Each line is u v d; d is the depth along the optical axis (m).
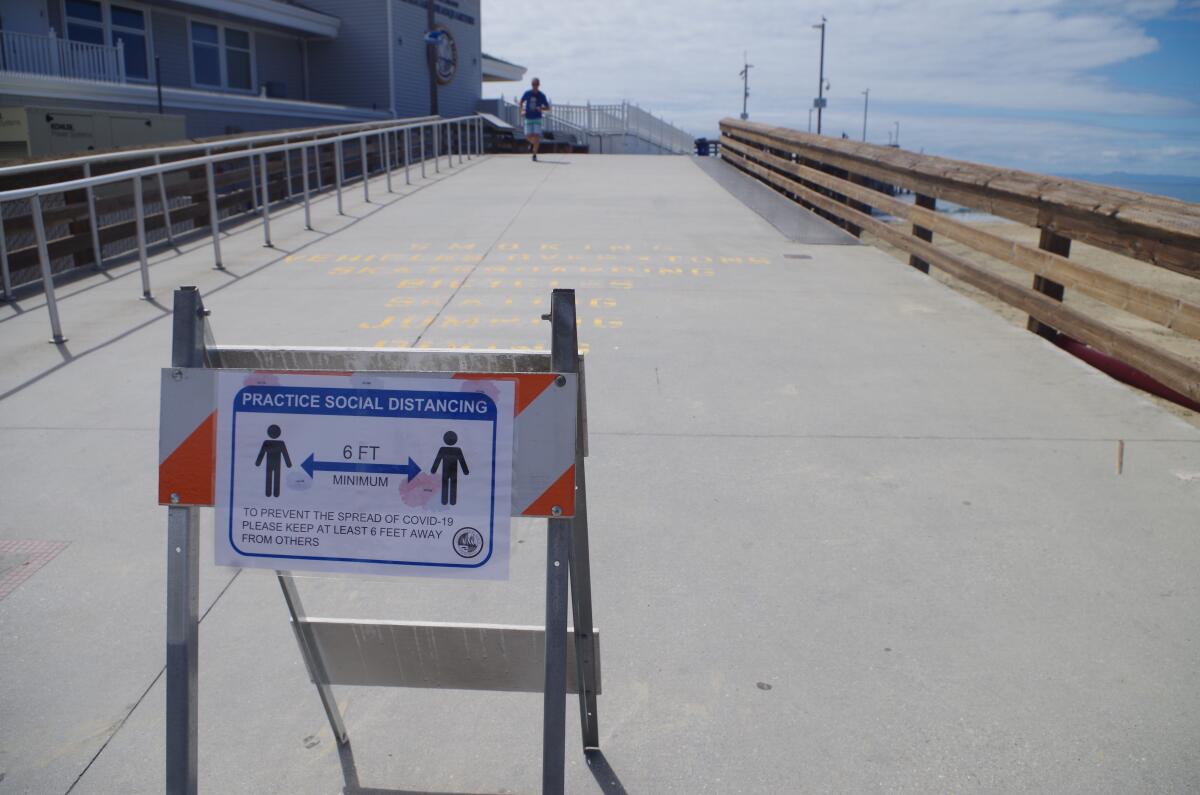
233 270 9.24
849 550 3.94
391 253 10.06
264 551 2.25
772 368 6.27
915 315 7.64
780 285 8.69
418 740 2.88
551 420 2.18
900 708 2.98
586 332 7.08
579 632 2.58
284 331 7.05
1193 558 3.85
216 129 21.98
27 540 4.06
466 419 2.19
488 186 15.96
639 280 8.84
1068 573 3.75
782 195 15.20
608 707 3.00
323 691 2.73
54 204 10.08
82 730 2.94
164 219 10.66
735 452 4.93
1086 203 6.14
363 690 3.13
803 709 2.98
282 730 2.93
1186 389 5.22
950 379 6.05
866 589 3.65
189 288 2.26
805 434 5.17
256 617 3.54
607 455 4.90
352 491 2.22
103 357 6.46
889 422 5.33
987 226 21.81
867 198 10.94
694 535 4.08
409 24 28.28
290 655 3.31
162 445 2.25
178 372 2.24
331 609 3.58
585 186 16.06
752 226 11.98
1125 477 4.60
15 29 18.55
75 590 3.69
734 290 8.47
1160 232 5.45
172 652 2.24
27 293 8.27
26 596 3.65
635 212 13.03
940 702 3.00
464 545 2.21
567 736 2.89
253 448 2.24
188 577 2.26
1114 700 2.99
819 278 9.01
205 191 12.20
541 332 7.03
